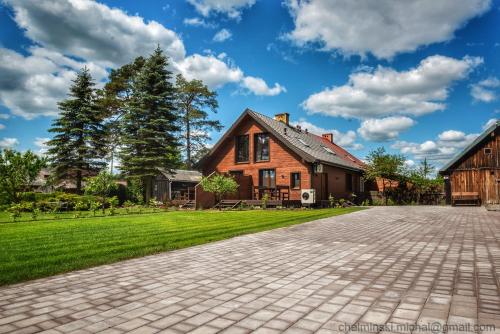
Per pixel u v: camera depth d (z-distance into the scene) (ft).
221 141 89.04
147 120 109.70
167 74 114.83
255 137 87.25
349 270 17.98
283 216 50.01
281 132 85.81
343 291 14.30
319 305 12.67
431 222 40.96
